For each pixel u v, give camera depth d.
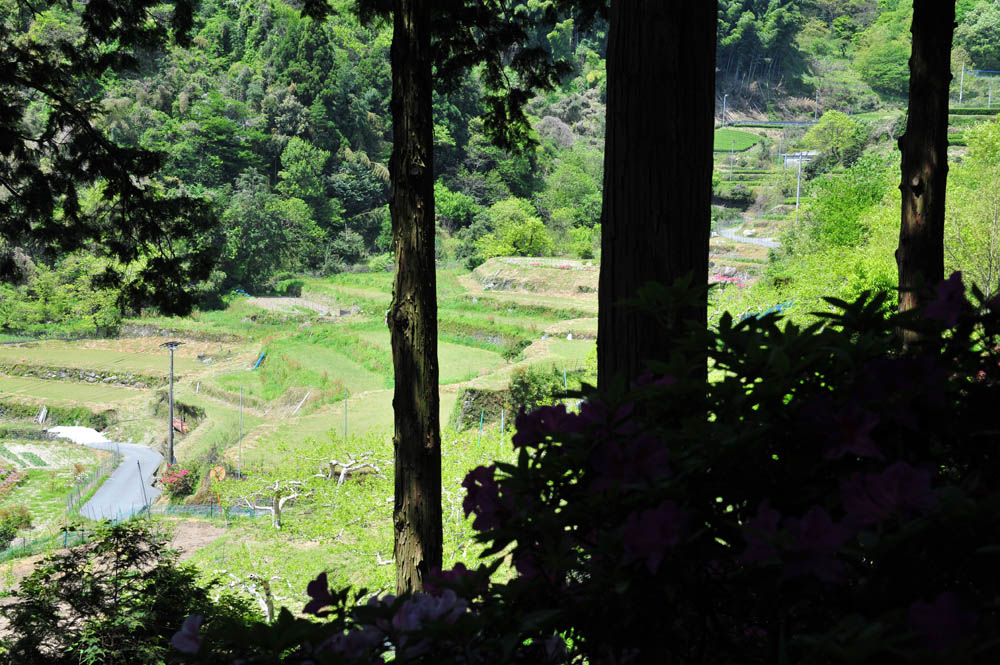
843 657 0.94
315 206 101.69
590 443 1.45
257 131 102.69
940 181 5.59
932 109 5.52
